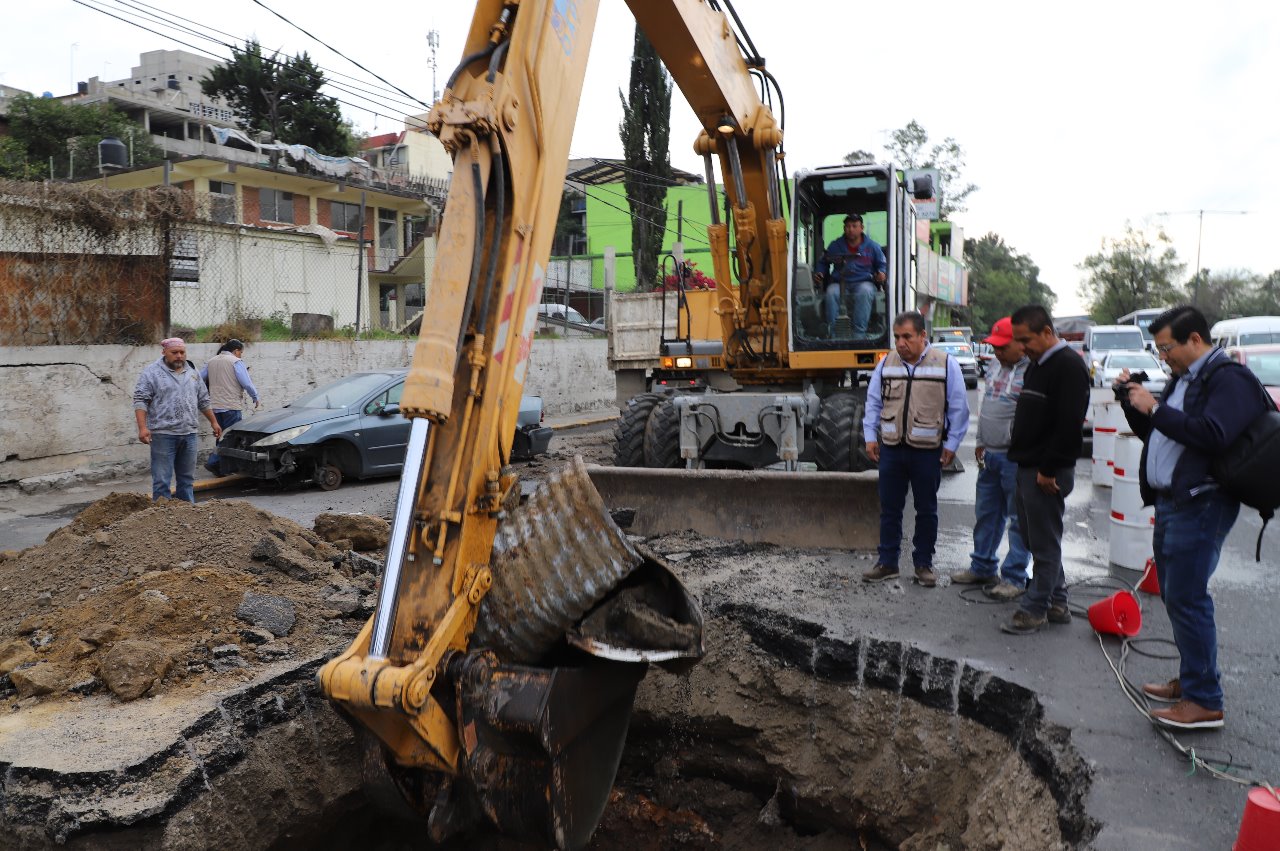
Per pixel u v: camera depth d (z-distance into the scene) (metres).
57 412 11.79
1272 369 16.27
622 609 4.05
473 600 3.44
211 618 5.24
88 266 12.31
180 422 8.98
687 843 5.79
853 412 9.12
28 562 6.06
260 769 4.43
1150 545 6.92
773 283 9.30
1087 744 4.06
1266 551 7.88
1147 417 4.19
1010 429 6.03
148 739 4.20
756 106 8.48
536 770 3.60
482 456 3.53
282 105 38.72
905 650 5.20
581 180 36.03
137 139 33.91
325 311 20.58
